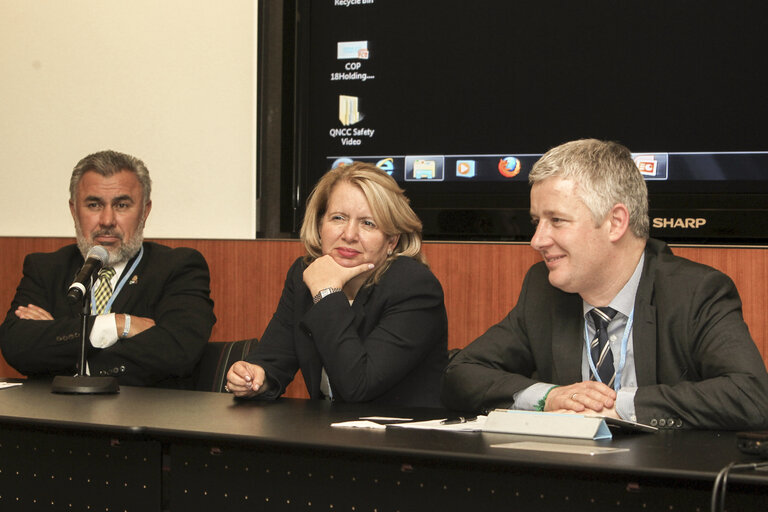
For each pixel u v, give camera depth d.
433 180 3.22
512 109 3.13
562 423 1.54
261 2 3.44
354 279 2.32
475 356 2.06
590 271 1.88
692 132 2.94
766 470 1.19
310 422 1.70
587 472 1.24
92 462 1.66
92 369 2.63
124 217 2.91
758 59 2.87
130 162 2.97
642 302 1.90
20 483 1.73
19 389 2.32
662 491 1.23
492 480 1.33
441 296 2.31
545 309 2.05
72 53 3.74
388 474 1.40
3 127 3.80
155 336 2.68
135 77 3.65
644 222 1.92
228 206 3.53
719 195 2.90
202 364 2.80
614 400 1.70
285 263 3.32
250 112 3.49
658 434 1.59
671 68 2.96
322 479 1.46
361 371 2.13
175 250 2.97
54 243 3.58
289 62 3.35
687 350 1.83
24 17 3.80
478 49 3.17
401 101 3.25
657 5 2.96
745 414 1.63
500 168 3.14
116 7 3.68
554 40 3.08
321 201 2.41
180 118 3.59
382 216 2.30
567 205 1.85
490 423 1.61
